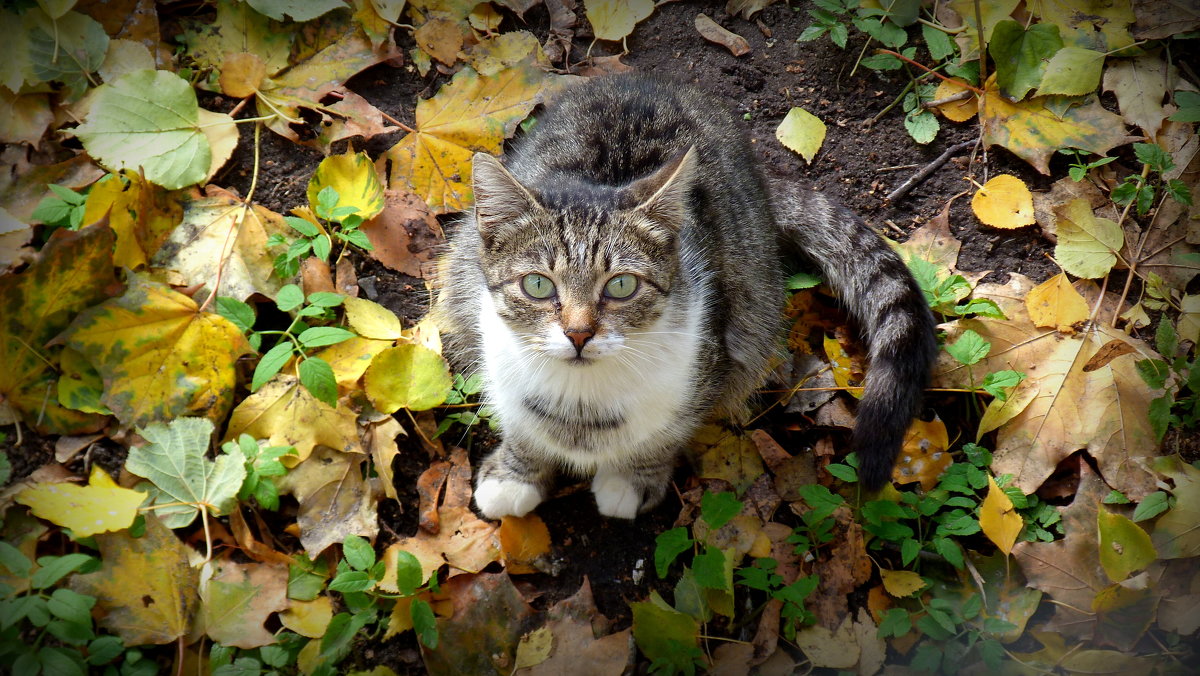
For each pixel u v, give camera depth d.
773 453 1.15
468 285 1.14
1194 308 1.16
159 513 1.07
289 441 1.10
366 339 1.14
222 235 1.14
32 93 1.15
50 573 1.01
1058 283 1.17
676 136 1.15
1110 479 1.12
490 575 1.09
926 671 1.07
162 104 1.15
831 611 1.09
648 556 1.12
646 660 1.08
